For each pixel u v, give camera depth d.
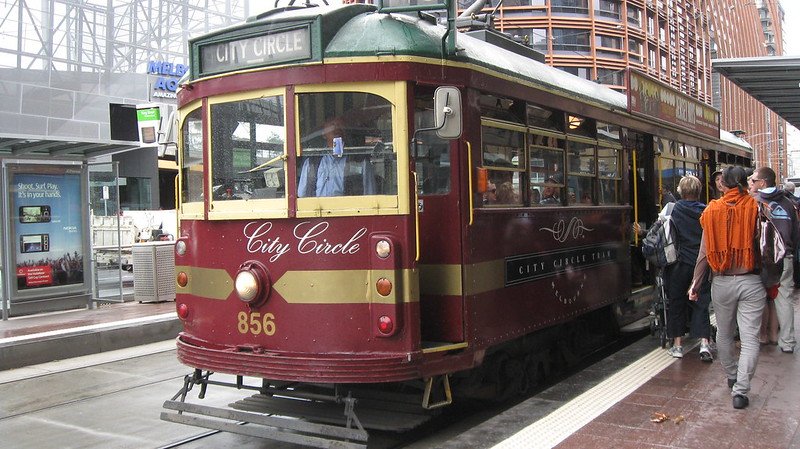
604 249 8.23
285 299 5.28
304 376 5.00
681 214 7.15
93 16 26.22
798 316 9.17
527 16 40.56
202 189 5.77
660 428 5.05
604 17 42.66
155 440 6.20
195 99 5.80
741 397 5.48
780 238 5.46
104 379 8.46
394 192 5.14
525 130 6.53
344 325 5.14
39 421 6.81
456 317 5.59
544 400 6.16
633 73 8.94
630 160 9.43
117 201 13.22
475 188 5.70
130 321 10.80
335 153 5.22
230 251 5.54
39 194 11.71
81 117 24.75
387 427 5.20
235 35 5.51
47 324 10.63
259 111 5.43
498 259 6.03
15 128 23.06
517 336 6.29
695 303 7.14
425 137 5.65
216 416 5.30
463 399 7.18
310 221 5.22
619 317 8.98
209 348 5.51
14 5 23.58
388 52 5.17
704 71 60.16
